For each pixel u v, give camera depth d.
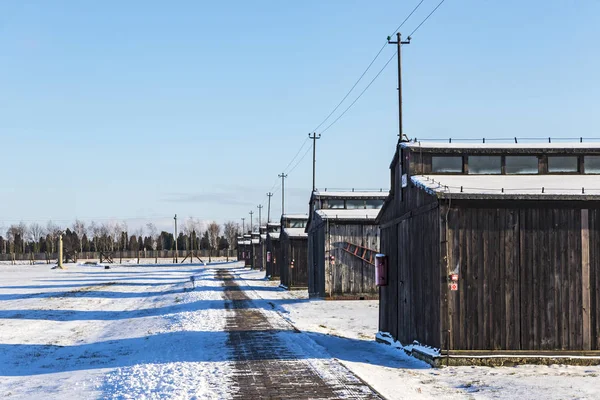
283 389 13.47
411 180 19.36
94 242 198.75
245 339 21.39
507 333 16.75
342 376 14.82
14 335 26.64
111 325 30.34
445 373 15.66
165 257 190.25
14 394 15.30
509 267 16.88
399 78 28.09
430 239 17.72
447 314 16.66
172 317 30.55
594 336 16.80
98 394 14.34
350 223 38.66
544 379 14.79
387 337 22.09
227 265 127.69
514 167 19.84
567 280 16.91
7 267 123.19
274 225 71.75
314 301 37.56
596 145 19.97
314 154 55.91
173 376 15.24
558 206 17.02
